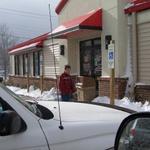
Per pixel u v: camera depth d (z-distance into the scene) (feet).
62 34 61.46
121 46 52.19
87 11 61.05
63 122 14.23
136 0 48.75
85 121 14.57
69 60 69.00
